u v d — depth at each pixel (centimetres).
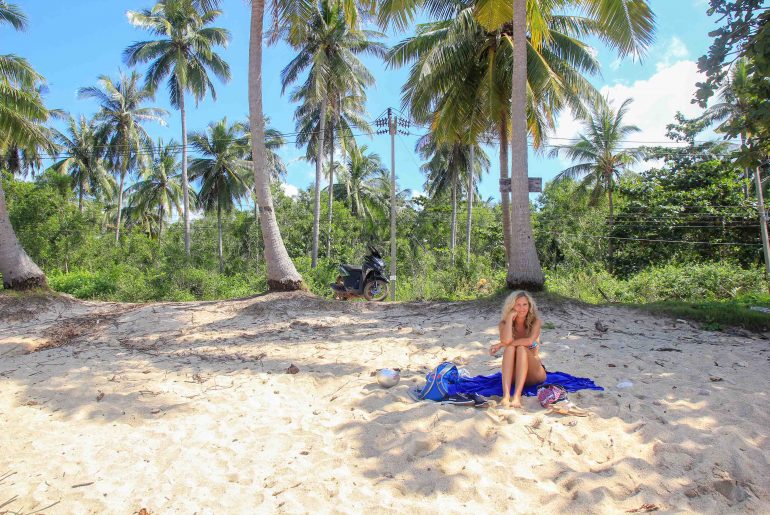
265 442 378
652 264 2641
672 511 276
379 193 3972
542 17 1148
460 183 3431
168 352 657
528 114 1378
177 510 289
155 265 2781
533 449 354
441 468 327
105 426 411
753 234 2502
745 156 716
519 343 447
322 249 3281
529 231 939
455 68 1331
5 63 1526
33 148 1652
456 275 1883
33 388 504
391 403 445
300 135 2883
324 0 1146
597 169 2739
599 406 428
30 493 306
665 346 659
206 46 2620
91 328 794
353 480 319
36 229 2275
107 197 3975
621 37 933
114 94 3069
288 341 713
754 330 754
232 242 3969
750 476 309
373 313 898
